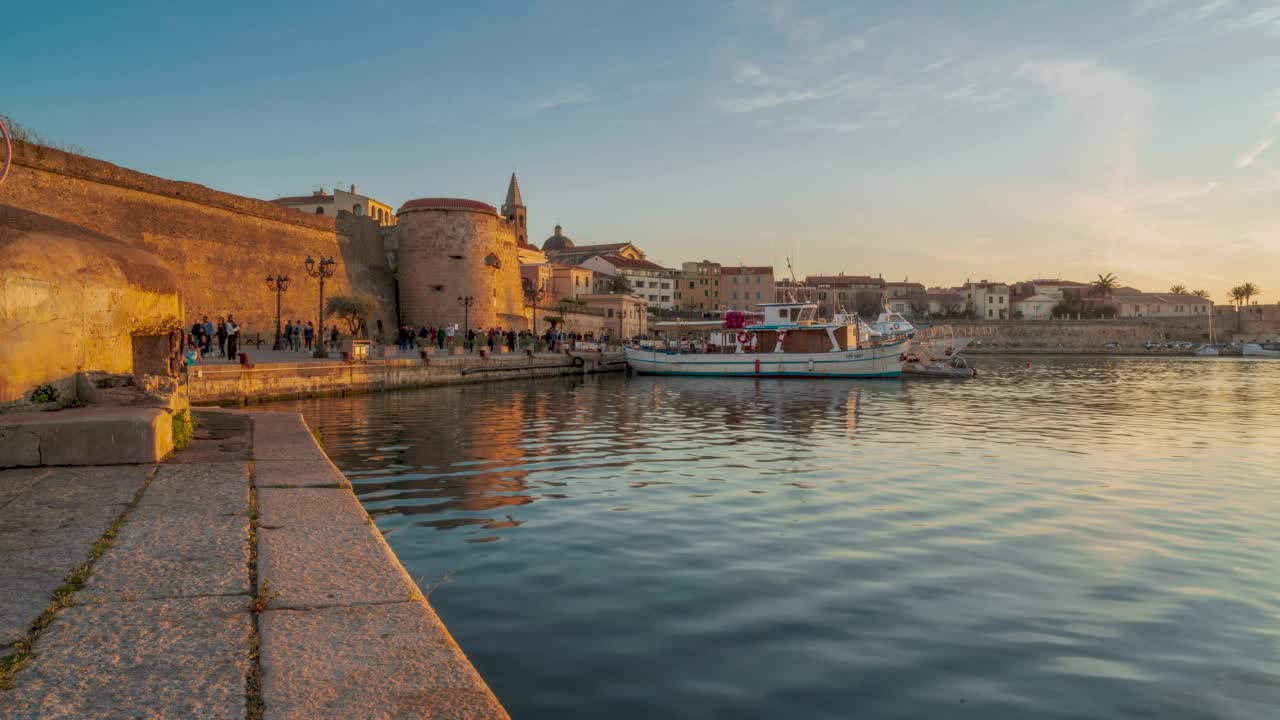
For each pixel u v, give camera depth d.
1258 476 15.09
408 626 4.06
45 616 4.01
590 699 5.36
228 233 48.34
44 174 36.22
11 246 9.66
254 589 4.55
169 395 10.43
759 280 139.88
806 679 5.71
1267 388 45.47
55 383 9.98
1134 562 8.88
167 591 4.45
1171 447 19.47
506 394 37.28
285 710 3.10
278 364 30.92
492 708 3.19
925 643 6.43
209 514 6.33
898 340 52.28
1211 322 138.12
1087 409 30.77
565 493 12.66
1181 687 5.65
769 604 7.34
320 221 57.47
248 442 10.92
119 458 8.65
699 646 6.31
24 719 2.95
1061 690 5.59
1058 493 13.12
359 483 13.42
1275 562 8.95
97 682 3.29
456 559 8.73
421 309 64.69
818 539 9.80
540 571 8.30
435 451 17.47
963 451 18.33
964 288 170.25
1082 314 160.00
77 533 5.66
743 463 16.16
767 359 52.59
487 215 67.62
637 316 104.06
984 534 10.16
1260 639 6.59
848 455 17.50
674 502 12.02
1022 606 7.37
